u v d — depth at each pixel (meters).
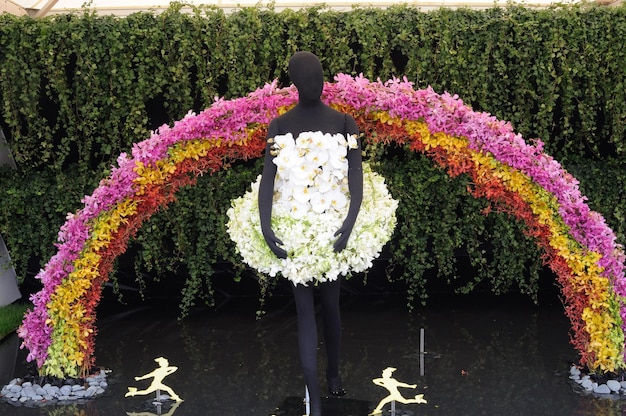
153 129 5.07
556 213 3.45
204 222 5.02
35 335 3.60
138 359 4.22
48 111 4.82
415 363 4.07
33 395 3.57
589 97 4.64
